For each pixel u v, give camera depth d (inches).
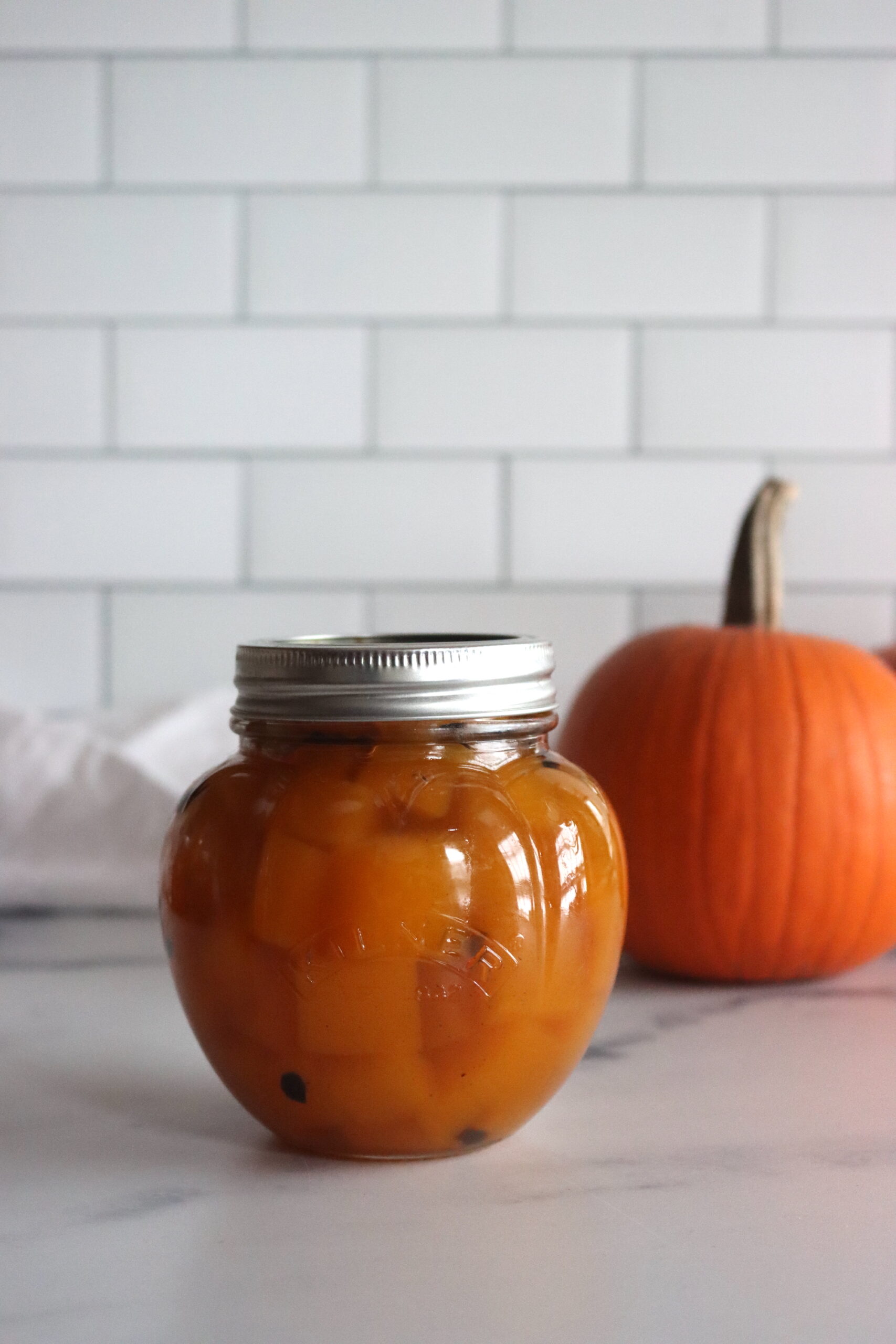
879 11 33.0
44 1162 21.0
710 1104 22.3
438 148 33.3
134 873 29.9
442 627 34.1
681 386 33.8
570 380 33.7
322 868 19.5
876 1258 19.2
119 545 34.0
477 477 33.9
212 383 33.7
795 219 33.4
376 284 33.5
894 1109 22.2
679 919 25.5
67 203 33.4
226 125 33.2
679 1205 20.1
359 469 33.9
